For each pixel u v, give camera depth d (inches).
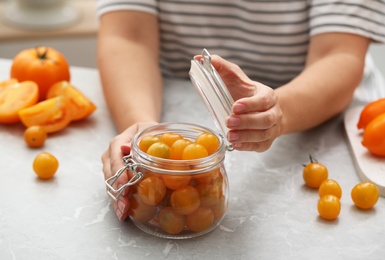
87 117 37.6
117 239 27.1
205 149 26.3
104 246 26.6
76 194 30.1
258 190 30.9
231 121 26.5
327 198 28.6
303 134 36.4
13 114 35.9
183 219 26.6
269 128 28.2
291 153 34.3
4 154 33.4
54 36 69.2
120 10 40.8
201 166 25.6
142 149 26.9
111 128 36.5
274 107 28.5
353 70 37.1
